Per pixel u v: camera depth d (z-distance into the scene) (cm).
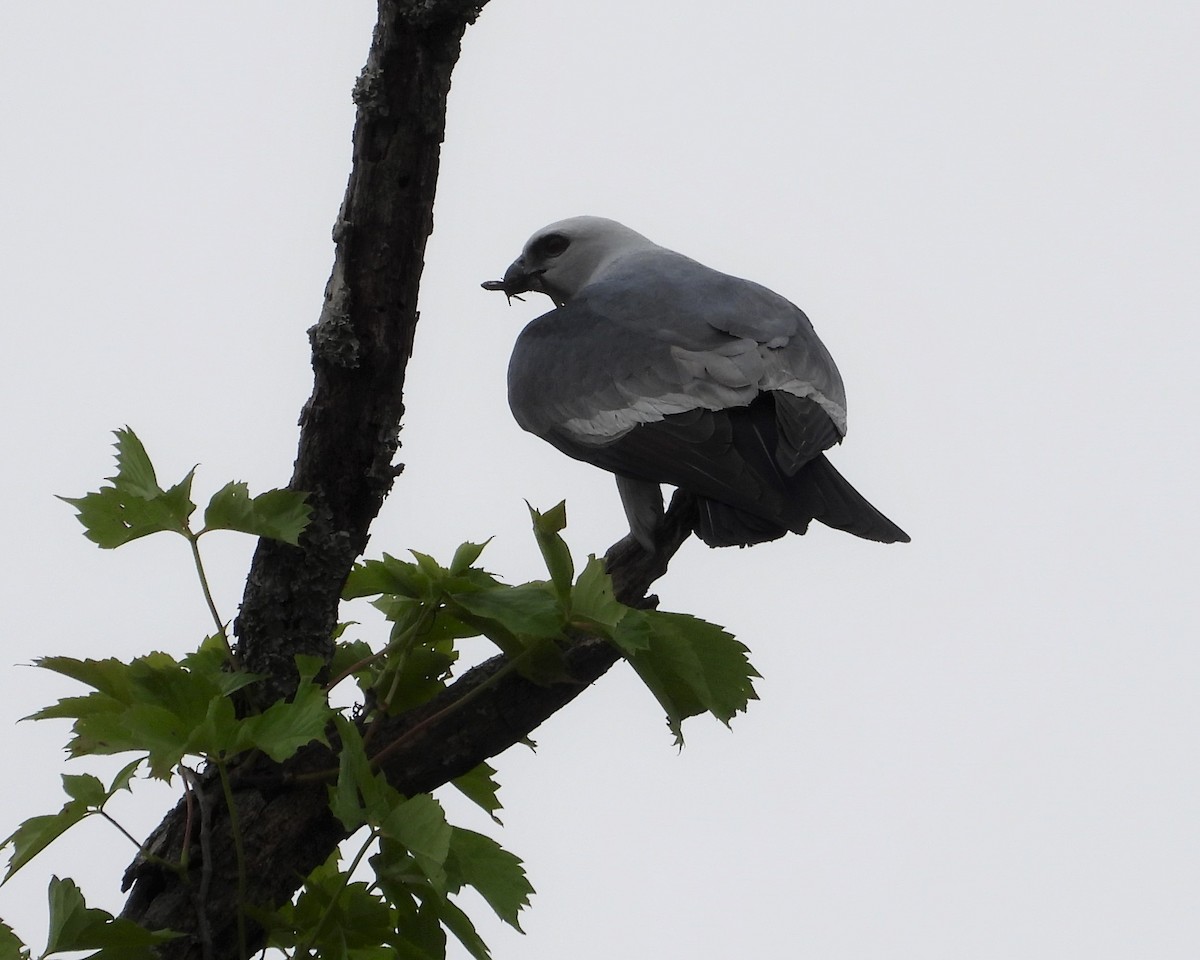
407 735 620
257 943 613
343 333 608
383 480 638
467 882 554
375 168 600
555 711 649
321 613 638
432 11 575
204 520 584
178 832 616
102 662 572
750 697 600
